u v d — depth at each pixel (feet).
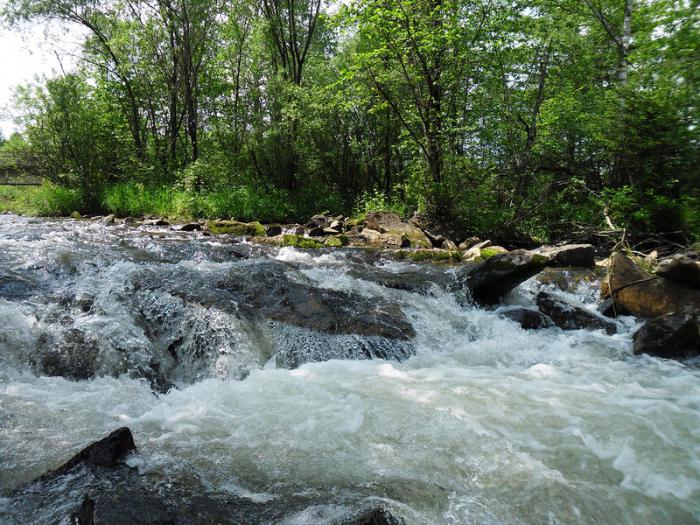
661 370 17.12
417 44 43.34
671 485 9.87
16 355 14.65
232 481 9.24
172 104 75.15
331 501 8.66
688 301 21.39
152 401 13.48
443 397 13.85
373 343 18.21
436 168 48.08
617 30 47.85
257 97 66.64
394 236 44.29
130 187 64.59
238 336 16.81
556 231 45.50
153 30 68.54
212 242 37.60
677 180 35.47
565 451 10.98
